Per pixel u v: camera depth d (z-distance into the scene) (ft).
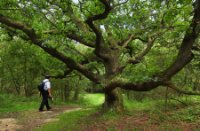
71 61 51.29
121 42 62.18
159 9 50.03
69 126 45.50
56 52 49.29
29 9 48.73
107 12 41.63
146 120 46.29
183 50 36.58
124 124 43.98
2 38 58.70
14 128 49.21
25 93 105.40
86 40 56.39
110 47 58.44
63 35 49.26
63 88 114.52
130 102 83.10
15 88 115.75
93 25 46.21
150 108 58.03
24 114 64.85
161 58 63.98
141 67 52.13
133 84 41.88
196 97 71.15
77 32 54.90
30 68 100.27
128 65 54.75
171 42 59.21
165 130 39.63
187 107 55.77
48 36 47.34
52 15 53.78
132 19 58.70
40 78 103.81
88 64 55.01
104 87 49.78
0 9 44.11
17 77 105.50
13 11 48.19
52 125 47.85
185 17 40.78
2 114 65.46
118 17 58.80
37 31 44.98
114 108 53.31
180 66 36.94
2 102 81.87
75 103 114.01
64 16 55.52
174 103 62.18
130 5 58.03
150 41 59.21
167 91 63.31
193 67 64.13
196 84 69.21
